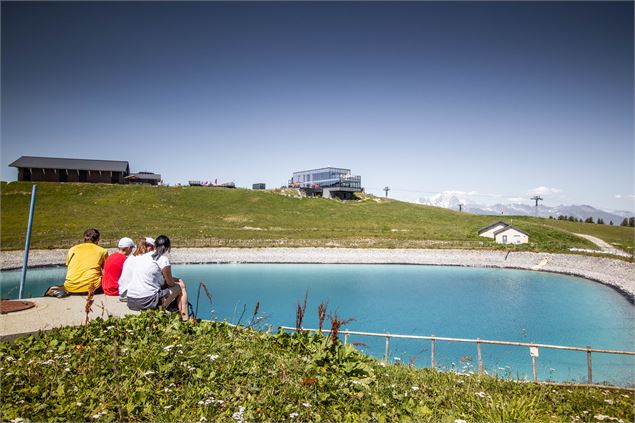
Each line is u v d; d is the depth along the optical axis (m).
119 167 119.19
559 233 90.81
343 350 7.29
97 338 6.79
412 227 99.81
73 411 4.70
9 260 53.94
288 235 82.19
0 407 4.65
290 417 5.02
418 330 30.92
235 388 5.67
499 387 8.24
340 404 5.62
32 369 5.66
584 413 6.90
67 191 102.50
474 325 32.53
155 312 8.08
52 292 9.91
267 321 32.47
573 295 44.28
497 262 64.06
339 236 83.06
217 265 60.69
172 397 5.27
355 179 138.00
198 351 6.55
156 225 86.12
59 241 65.69
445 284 49.69
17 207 90.19
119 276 10.18
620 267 54.16
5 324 7.40
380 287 47.38
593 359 24.45
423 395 6.64
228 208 106.06
